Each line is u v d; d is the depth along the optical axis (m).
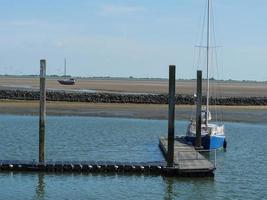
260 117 101.50
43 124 44.81
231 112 109.38
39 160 45.00
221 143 60.78
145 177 43.22
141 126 85.06
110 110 108.62
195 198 38.00
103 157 53.88
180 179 42.91
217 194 39.06
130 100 125.69
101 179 42.44
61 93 131.12
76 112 103.31
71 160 50.06
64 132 74.06
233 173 46.50
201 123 60.50
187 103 125.06
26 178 42.19
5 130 74.44
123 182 41.69
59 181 41.62
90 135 71.75
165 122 91.75
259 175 45.75
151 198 37.69
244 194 39.19
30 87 195.38
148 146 62.50
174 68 43.47
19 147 58.56
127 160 52.16
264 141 69.88
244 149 61.94
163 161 47.41
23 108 106.19
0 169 43.69
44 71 44.44
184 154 50.66
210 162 47.22
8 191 38.75
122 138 69.69
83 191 39.06
